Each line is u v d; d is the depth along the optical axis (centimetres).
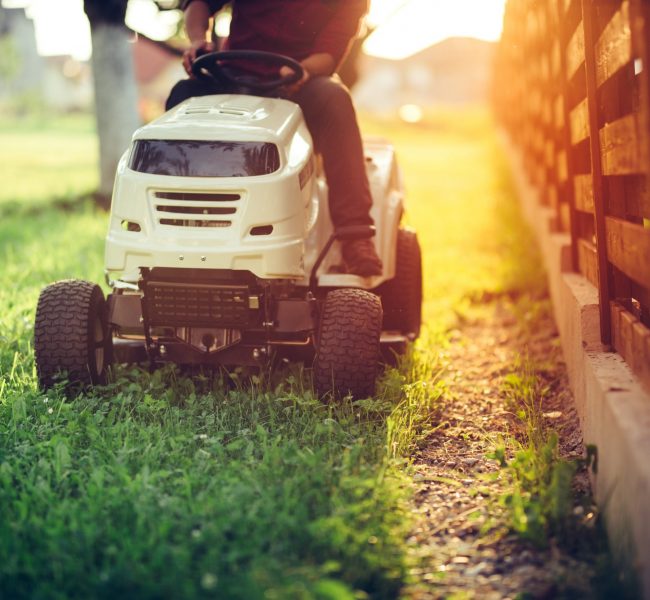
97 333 443
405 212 571
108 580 256
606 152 380
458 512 336
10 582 262
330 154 449
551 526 312
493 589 280
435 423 439
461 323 662
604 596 268
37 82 7375
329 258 468
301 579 263
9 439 370
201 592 254
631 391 330
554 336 605
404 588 278
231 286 401
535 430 408
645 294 379
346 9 465
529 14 905
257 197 396
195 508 301
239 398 425
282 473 331
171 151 404
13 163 2305
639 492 263
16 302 605
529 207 1075
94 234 948
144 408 400
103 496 310
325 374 411
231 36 484
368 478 330
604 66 371
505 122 2109
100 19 1159
